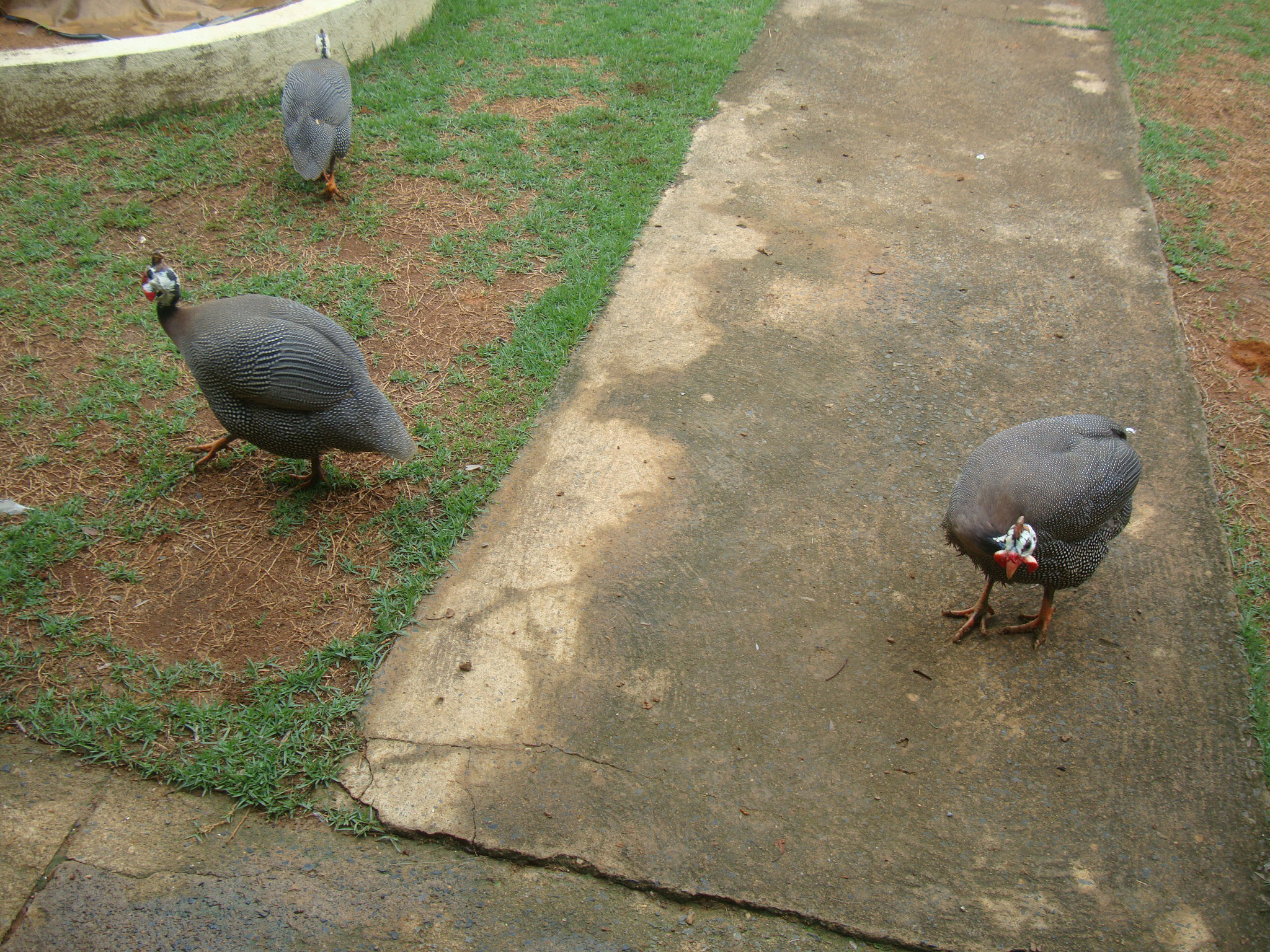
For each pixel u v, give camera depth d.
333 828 2.09
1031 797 2.15
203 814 2.10
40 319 2.81
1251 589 2.41
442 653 2.29
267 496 2.50
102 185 3.22
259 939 1.90
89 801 2.10
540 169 3.37
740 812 2.12
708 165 3.46
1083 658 2.31
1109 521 2.24
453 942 1.93
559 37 4.07
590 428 2.66
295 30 3.61
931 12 4.41
